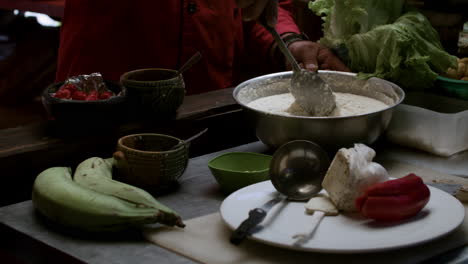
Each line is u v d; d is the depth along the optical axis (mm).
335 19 1891
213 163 1420
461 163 1565
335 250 1026
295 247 1039
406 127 1634
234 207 1209
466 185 1404
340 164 1197
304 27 2570
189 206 1316
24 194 1436
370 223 1158
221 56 2209
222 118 1771
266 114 1474
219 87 2236
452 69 1835
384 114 1493
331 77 1790
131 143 1417
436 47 1842
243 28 2291
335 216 1189
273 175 1287
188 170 1517
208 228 1192
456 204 1207
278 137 1494
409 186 1160
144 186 1364
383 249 1034
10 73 4379
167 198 1355
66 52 2137
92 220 1162
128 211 1164
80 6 2080
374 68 1854
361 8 1815
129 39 2086
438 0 2027
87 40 2082
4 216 1267
